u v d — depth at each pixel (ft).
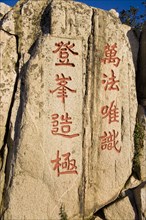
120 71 22.58
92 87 21.59
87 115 21.40
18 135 20.08
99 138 21.76
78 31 21.39
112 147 22.15
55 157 20.63
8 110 20.59
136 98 23.27
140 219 21.45
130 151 22.81
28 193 20.12
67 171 20.86
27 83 20.33
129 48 23.07
